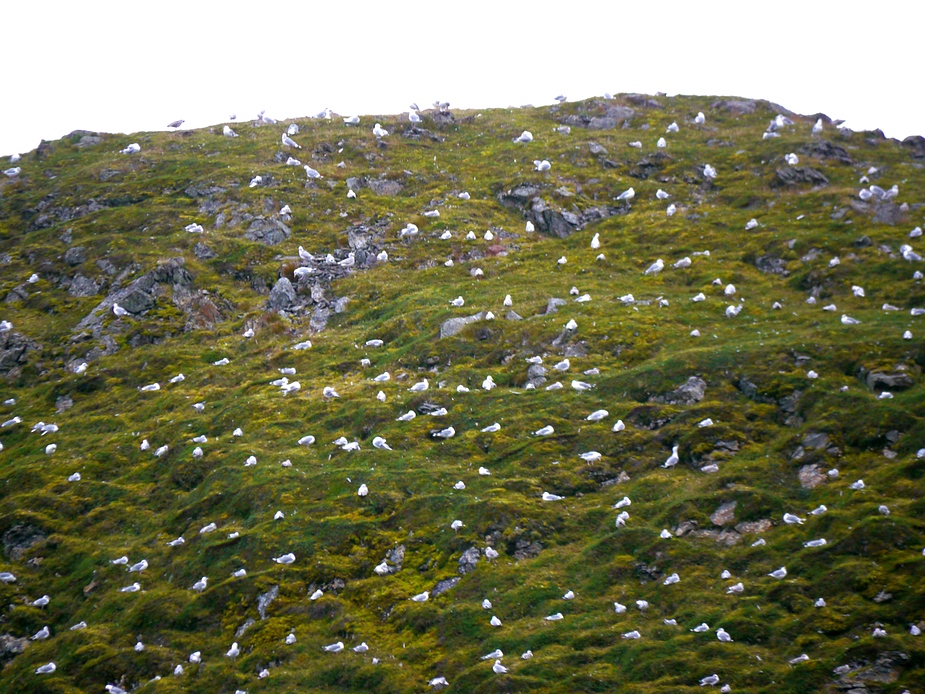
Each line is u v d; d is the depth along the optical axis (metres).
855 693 32.59
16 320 79.38
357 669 40.50
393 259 80.62
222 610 46.09
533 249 79.62
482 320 66.62
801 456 47.34
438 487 50.81
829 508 43.06
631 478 49.53
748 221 76.69
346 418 58.94
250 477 54.47
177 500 55.81
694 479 48.03
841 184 80.81
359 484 51.97
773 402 52.00
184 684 42.22
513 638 40.03
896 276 63.81
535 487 49.84
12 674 45.47
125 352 73.75
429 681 39.06
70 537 54.28
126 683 43.53
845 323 58.19
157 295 78.56
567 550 45.16
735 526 43.81
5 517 55.31
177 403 65.69
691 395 54.22
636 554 43.28
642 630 38.59
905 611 35.50
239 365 69.75
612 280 72.25
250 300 77.94
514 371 61.12
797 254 69.94
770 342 56.94
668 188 85.62
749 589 39.44
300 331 73.25
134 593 48.94
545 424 54.59
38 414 68.44
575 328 63.59
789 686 33.56
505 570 44.66
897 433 46.69
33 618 48.91
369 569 46.88
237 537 49.94
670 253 74.69
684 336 60.88
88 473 59.56
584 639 38.81
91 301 80.06
